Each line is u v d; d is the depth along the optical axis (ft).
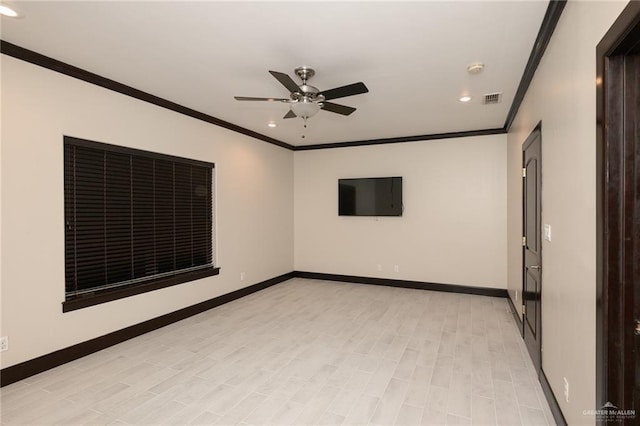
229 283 16.12
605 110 4.49
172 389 8.33
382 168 19.38
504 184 16.69
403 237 18.93
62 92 9.61
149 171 12.35
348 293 17.74
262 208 18.61
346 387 8.45
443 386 8.47
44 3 6.70
